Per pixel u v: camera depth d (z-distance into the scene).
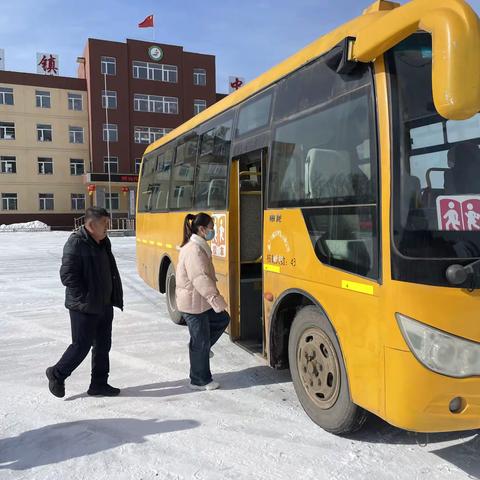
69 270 4.26
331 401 3.59
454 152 2.96
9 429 3.89
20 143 44.44
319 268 3.59
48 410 4.25
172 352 5.97
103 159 45.34
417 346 2.73
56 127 45.38
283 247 4.14
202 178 6.26
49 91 45.06
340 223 3.35
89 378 5.09
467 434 3.62
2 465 3.34
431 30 2.42
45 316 8.12
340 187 3.37
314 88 3.78
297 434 3.70
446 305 2.71
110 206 46.34
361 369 3.15
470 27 2.28
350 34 3.32
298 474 3.15
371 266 3.02
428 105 2.94
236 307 5.35
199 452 3.47
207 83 48.78
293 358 4.05
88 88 45.22
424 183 2.86
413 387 2.76
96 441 3.66
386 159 2.90
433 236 2.74
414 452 3.38
